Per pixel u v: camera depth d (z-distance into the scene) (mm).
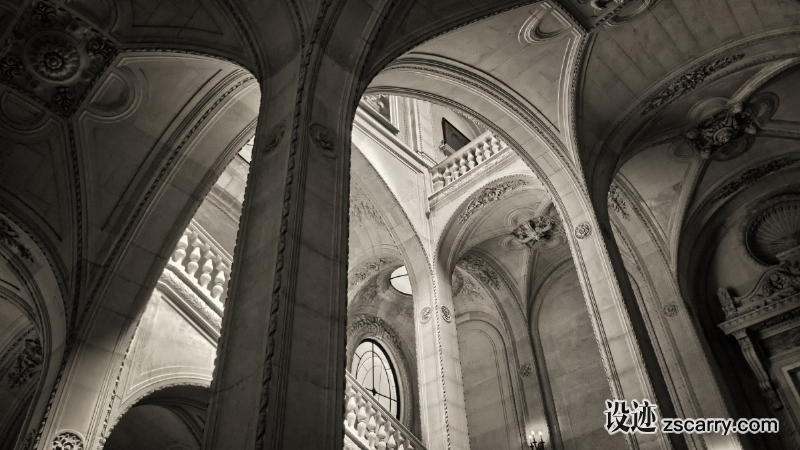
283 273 4430
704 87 10789
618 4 8820
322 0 6383
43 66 7422
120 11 7180
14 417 10172
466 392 15711
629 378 7887
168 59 7738
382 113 15273
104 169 8141
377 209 13164
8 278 8641
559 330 14984
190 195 8469
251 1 6996
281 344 4086
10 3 6875
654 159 12562
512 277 15672
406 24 7215
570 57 9500
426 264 12812
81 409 6996
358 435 9250
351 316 15039
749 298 12766
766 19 9453
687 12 9297
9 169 7812
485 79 9648
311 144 5359
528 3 8312
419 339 12039
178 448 10578
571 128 9883
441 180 14156
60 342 7492
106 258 7922
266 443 3625
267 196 5184
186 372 8031
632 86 10328
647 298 12969
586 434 13367
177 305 8367
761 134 12320
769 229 13227
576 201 9680
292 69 6172
